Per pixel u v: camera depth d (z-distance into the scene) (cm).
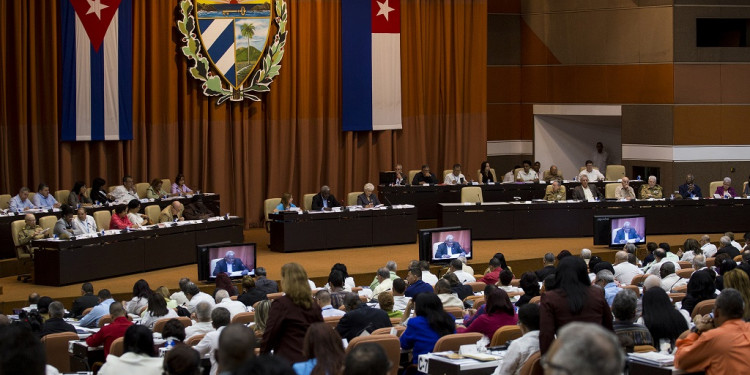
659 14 2411
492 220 2033
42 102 2020
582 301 574
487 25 2658
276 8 2244
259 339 832
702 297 931
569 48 2592
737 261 1391
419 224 2202
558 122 2680
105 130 2078
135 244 1719
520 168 2391
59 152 2048
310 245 1933
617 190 2089
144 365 662
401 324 939
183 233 1808
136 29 2112
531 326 618
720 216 2075
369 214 1977
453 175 2248
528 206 2042
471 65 2498
